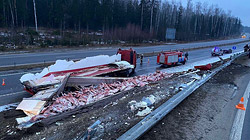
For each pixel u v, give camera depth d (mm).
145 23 57531
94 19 52438
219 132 5543
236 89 10555
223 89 10328
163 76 13055
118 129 5031
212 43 62031
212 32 90312
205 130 5570
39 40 31844
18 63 17312
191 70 15672
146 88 9539
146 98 7398
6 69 14523
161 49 36906
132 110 6395
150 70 16875
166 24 67000
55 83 8641
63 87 8414
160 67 18656
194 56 29141
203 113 6801
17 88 10102
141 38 48781
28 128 5070
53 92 7840
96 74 10750
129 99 7645
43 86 8336
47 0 46125
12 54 22281
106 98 7930
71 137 4617
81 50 29188
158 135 4953
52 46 30078
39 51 25578
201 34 78688
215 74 13930
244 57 27688
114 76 12266
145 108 6621
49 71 9797
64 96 7902
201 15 79750
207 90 9836
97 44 37531
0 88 9938
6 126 5477
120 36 47062
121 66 12883
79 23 45406
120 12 54219
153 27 60250
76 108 6754
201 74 13516
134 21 56844
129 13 56656
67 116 6082
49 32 39438
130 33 47875
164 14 70938
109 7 49188
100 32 51906
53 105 7008
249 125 6129
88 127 5125
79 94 8391
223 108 7516
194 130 5477
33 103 6965
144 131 4734
